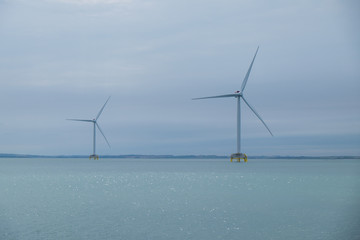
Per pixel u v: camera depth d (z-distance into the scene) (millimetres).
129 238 26641
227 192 56781
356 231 28484
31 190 61031
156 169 158125
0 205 42844
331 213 36312
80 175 107938
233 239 26469
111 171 136625
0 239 26219
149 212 37719
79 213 37062
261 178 90312
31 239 26219
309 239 26359
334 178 89000
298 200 46375
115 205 42875
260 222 32156
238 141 153000
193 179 88188
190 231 28859
